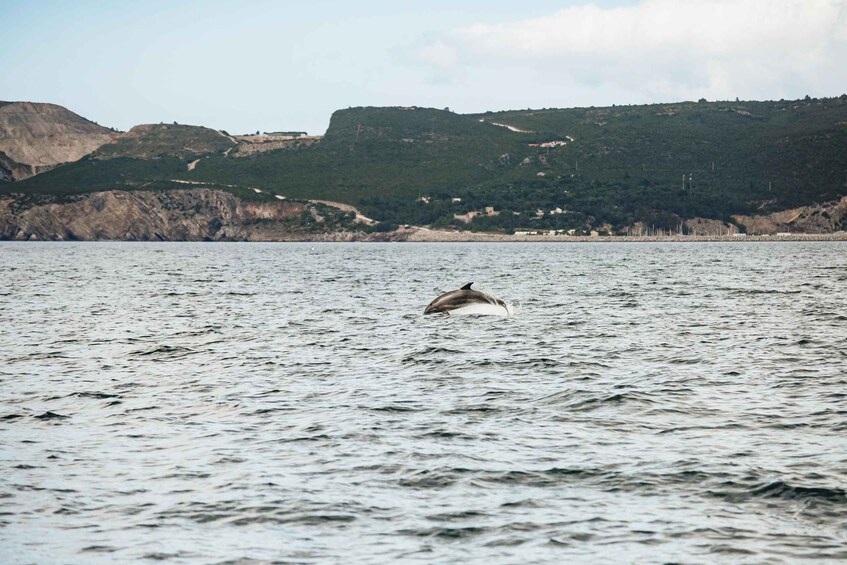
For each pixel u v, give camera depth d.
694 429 37.47
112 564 23.69
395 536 25.61
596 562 23.80
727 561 23.73
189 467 32.09
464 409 41.66
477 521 26.72
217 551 24.58
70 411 41.41
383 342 65.69
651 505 27.97
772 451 33.72
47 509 27.69
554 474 31.12
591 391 45.44
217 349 62.34
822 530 25.73
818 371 51.34
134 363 56.09
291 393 45.78
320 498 28.72
